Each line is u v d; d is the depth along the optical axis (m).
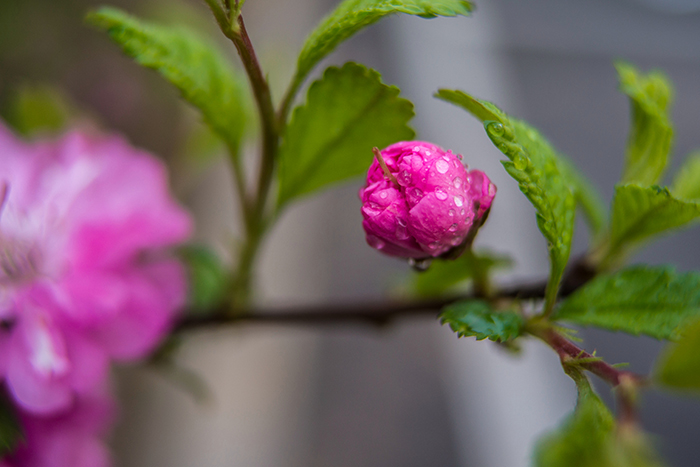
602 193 0.95
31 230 0.22
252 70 0.19
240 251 0.22
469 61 1.21
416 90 1.09
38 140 0.25
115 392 0.41
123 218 0.22
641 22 1.43
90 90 0.52
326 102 0.19
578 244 0.73
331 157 0.20
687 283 0.18
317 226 0.69
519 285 0.20
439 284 0.22
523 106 1.11
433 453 0.54
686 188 0.20
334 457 0.52
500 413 0.59
